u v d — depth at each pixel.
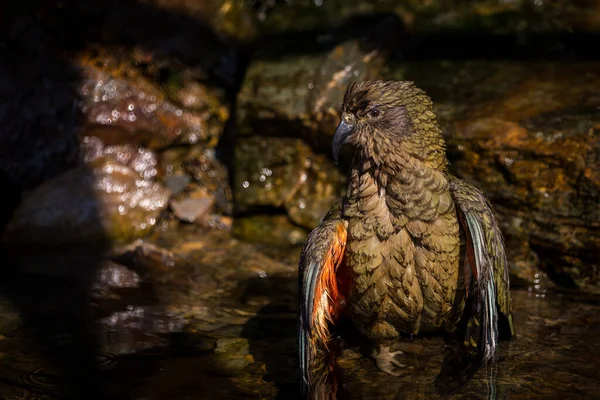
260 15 7.98
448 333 4.83
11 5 7.49
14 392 4.17
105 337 4.86
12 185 7.05
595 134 5.70
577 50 6.93
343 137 4.63
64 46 7.45
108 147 7.18
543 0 7.58
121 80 7.36
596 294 5.38
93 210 6.66
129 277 5.88
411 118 4.49
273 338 4.84
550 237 5.59
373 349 4.64
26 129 7.18
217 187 7.12
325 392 4.13
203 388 4.21
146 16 7.65
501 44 7.13
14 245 6.49
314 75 6.86
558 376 4.18
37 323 5.06
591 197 5.49
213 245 6.50
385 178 4.45
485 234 4.38
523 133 5.88
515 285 5.62
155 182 7.08
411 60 7.06
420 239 4.38
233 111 7.38
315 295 4.27
